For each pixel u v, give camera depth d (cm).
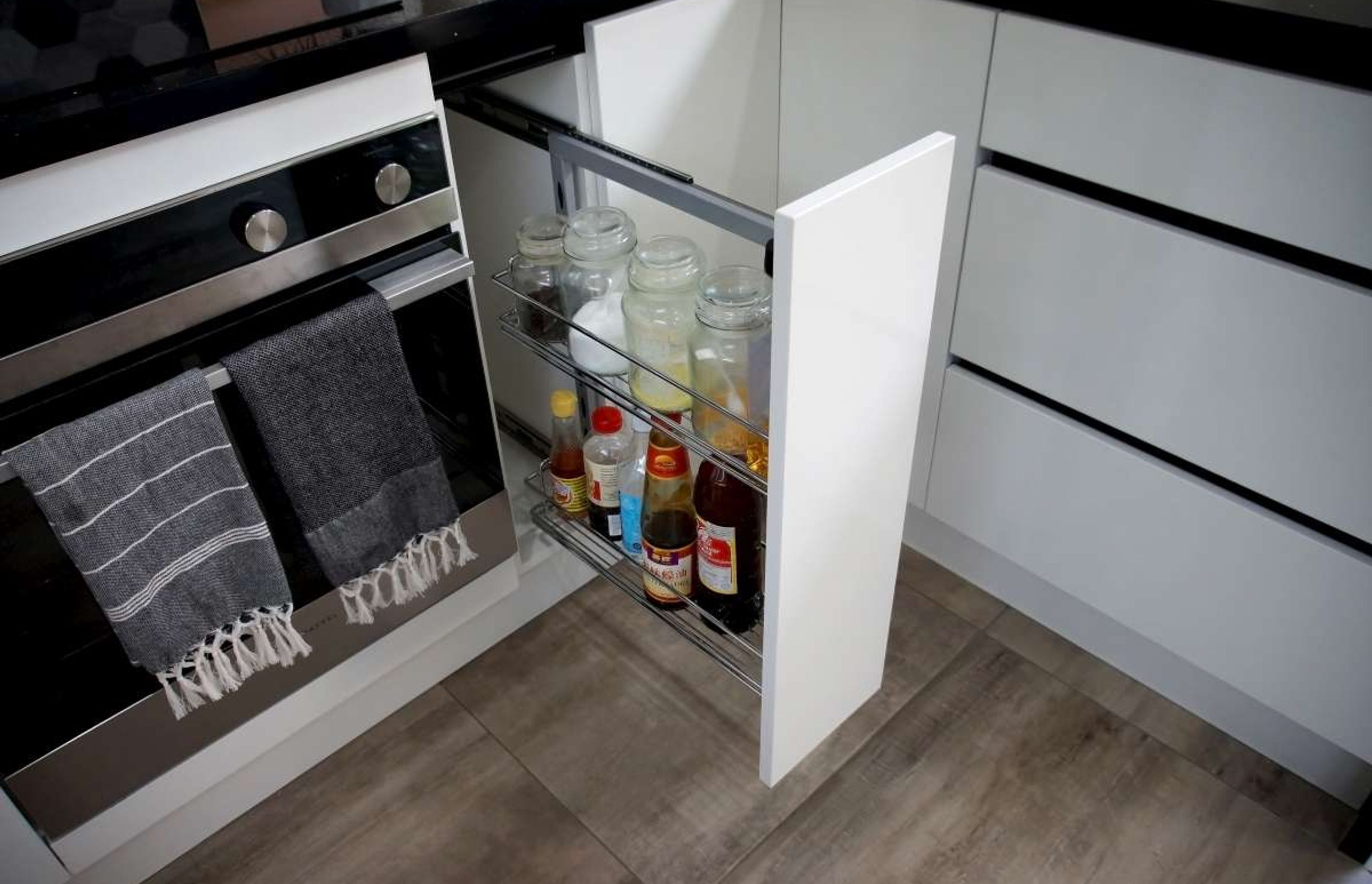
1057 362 123
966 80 117
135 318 93
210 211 93
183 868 124
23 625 96
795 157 142
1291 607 114
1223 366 108
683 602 126
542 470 149
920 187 86
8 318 86
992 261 124
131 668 106
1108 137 107
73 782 107
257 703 119
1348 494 104
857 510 105
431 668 142
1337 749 123
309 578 117
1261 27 93
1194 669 133
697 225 137
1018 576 148
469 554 126
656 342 108
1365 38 87
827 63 130
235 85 88
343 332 101
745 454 106
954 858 122
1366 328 96
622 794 130
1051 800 127
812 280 81
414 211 107
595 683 143
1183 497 118
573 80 117
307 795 131
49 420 93
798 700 115
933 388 140
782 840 124
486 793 131
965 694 140
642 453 127
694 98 128
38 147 80
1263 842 122
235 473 99
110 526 92
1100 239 112
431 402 119
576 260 116
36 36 95
